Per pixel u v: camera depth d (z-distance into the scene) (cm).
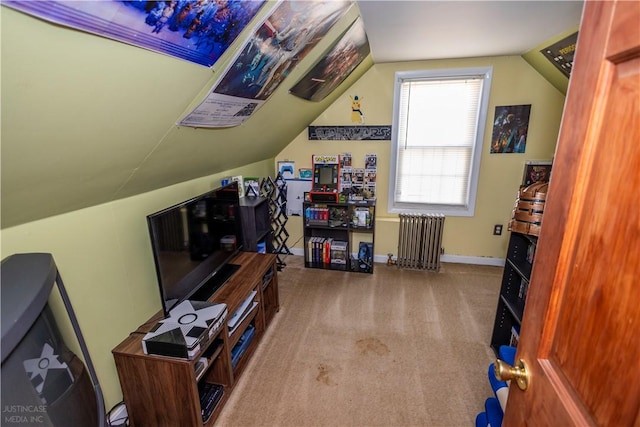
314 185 348
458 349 217
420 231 328
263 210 296
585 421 57
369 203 319
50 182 104
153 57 88
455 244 347
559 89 282
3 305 73
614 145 52
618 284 51
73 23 63
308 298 284
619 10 51
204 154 191
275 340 228
